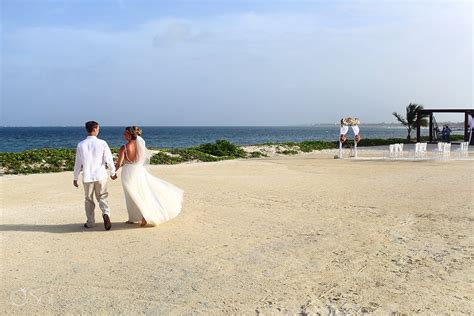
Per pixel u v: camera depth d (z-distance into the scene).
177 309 4.93
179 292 5.41
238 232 8.36
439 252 6.95
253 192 13.34
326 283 5.67
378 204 11.21
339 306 4.94
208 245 7.47
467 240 7.64
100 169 8.57
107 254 7.00
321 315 4.73
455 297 5.16
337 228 8.62
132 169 8.70
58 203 11.68
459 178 16.69
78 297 5.29
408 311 4.79
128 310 4.92
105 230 8.57
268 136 109.75
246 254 6.94
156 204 8.78
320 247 7.29
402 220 9.28
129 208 8.90
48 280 5.86
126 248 7.33
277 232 8.34
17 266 6.43
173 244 7.55
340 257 6.75
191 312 4.86
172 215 8.95
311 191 13.52
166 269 6.25
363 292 5.35
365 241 7.64
